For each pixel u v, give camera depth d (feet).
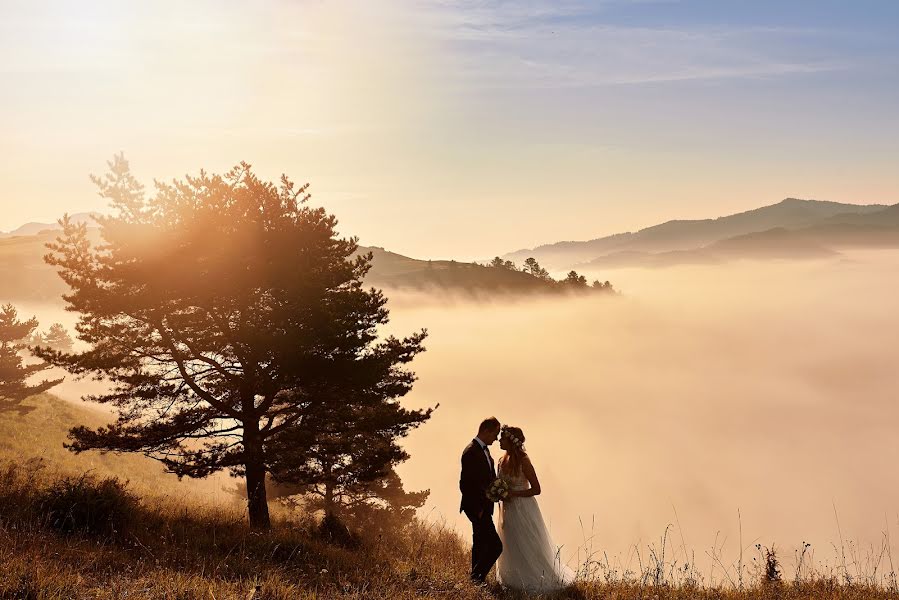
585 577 30.19
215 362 42.83
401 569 30.45
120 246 41.29
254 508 41.70
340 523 40.14
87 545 26.63
